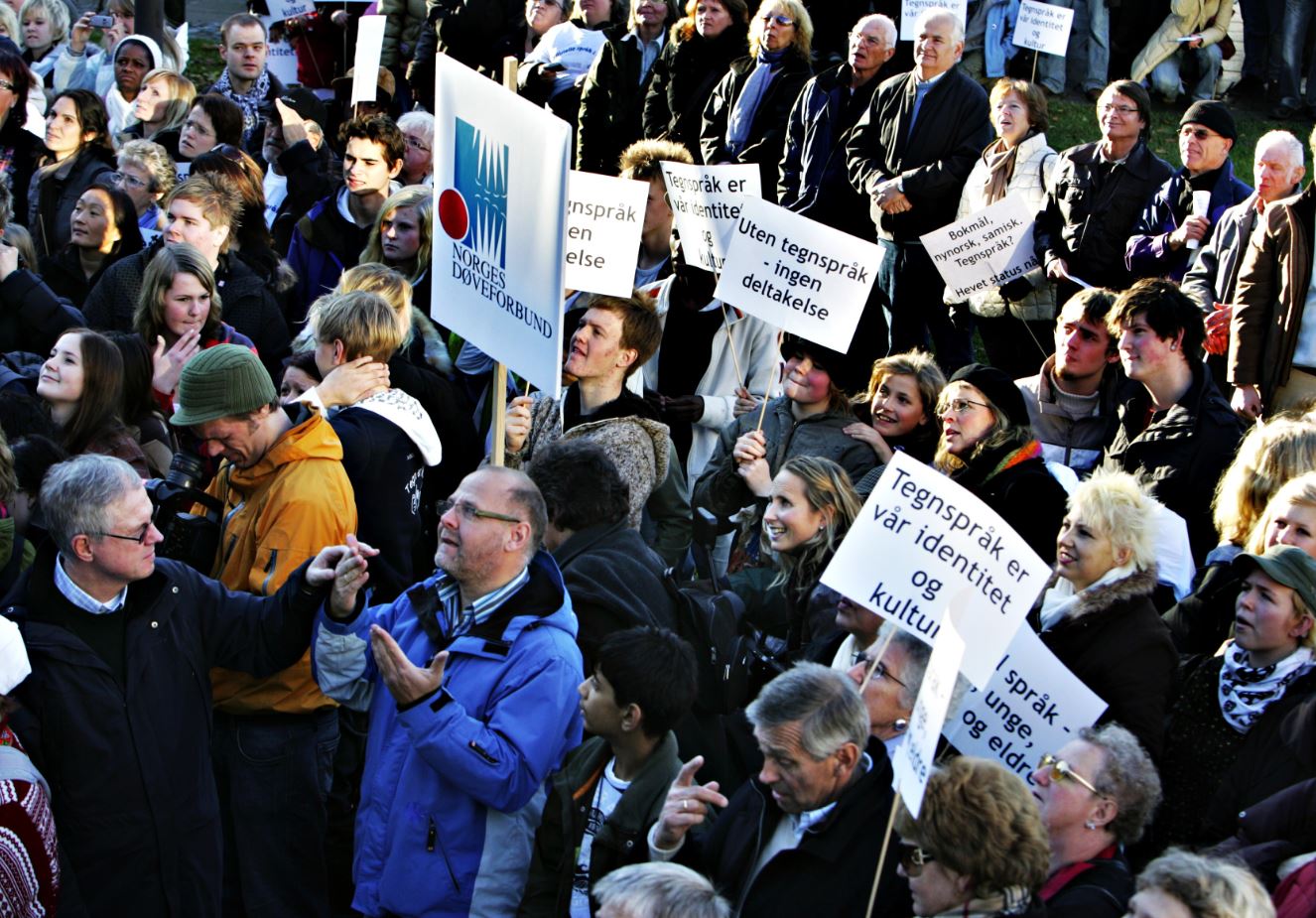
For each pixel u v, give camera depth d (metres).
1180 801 4.34
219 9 17.75
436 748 4.18
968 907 3.35
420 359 7.14
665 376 7.28
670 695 4.06
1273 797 3.88
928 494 4.05
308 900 5.10
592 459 5.06
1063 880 3.68
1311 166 13.16
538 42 12.27
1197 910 3.05
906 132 8.98
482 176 5.13
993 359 9.01
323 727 5.16
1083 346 6.61
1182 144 8.45
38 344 7.18
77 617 4.37
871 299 9.18
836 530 5.09
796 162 9.50
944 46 8.88
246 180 7.86
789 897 3.71
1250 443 5.23
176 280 6.66
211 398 4.93
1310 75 13.80
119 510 4.25
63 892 4.30
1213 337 7.77
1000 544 3.98
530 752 4.27
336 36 13.62
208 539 5.18
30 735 4.25
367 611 4.76
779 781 3.73
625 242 6.46
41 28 13.23
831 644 4.86
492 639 4.44
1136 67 13.79
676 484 6.18
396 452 5.60
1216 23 13.66
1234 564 4.32
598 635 4.78
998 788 3.39
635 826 4.06
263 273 7.87
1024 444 5.64
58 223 9.38
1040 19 10.85
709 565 6.32
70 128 9.37
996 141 8.96
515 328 5.02
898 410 6.26
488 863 4.36
